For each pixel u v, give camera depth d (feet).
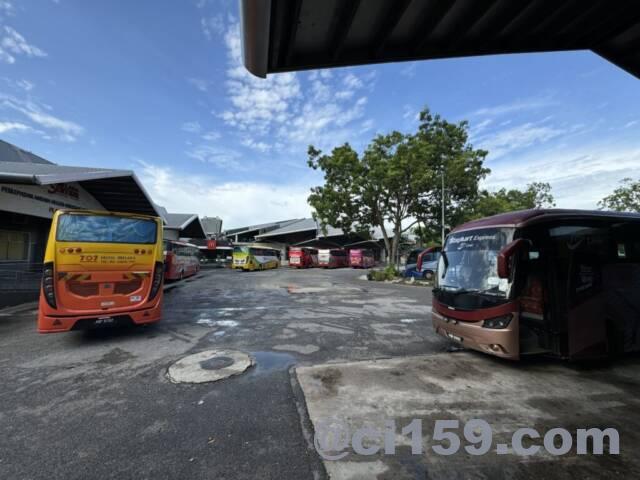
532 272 13.80
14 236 33.58
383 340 17.95
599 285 13.82
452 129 59.98
